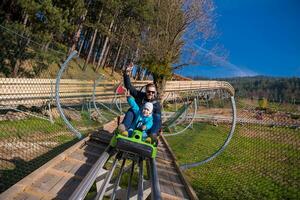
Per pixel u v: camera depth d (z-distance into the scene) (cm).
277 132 2008
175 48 2697
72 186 519
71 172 574
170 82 2678
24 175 679
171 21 2670
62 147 977
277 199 967
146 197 545
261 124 2312
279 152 1537
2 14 2423
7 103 1045
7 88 941
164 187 651
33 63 1427
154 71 2580
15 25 1825
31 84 1067
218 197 919
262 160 1406
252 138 1880
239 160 1409
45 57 1407
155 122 606
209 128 2314
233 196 949
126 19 4322
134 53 3050
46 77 1573
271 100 3372
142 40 2944
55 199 458
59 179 531
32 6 1984
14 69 1244
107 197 552
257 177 1173
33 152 865
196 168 1230
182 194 637
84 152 739
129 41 3158
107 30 3853
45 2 2006
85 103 1831
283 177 1177
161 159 934
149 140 535
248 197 955
